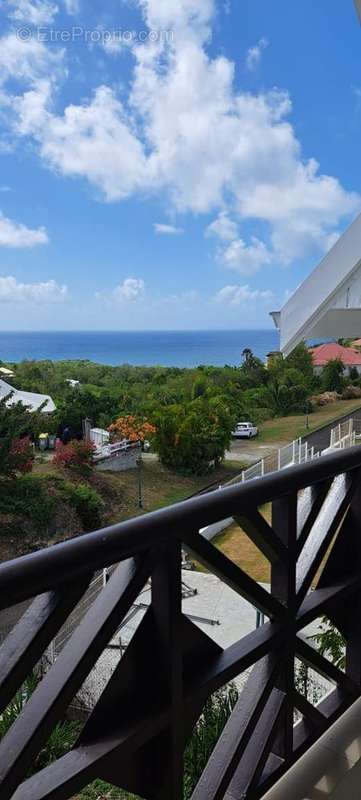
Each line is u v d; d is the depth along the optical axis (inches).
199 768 71.9
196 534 38.8
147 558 35.0
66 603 29.5
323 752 58.7
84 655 31.4
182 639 41.0
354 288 77.3
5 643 28.6
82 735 36.4
